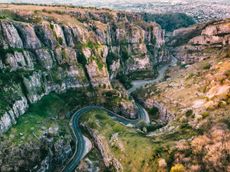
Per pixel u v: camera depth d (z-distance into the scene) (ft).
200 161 452.76
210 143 470.80
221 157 440.45
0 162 524.52
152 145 546.26
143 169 510.99
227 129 486.79
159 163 487.61
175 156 487.20
